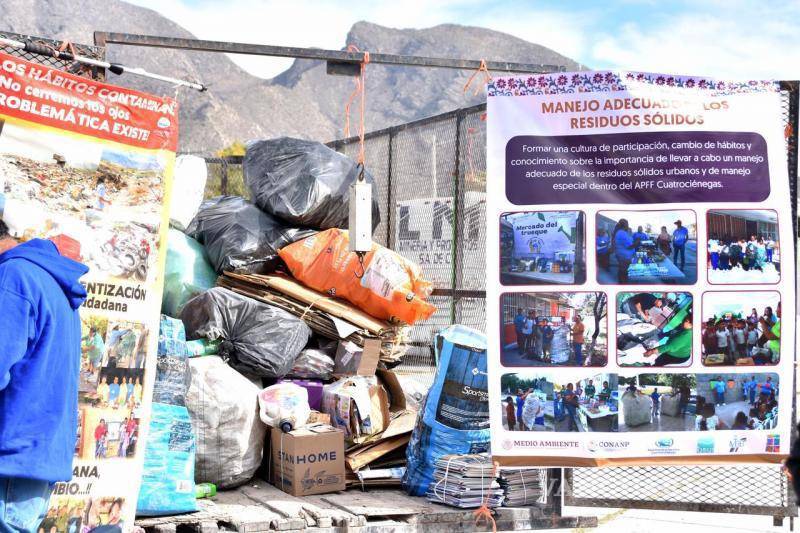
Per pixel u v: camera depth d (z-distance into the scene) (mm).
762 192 5047
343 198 7598
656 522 5867
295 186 7461
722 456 5039
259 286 7215
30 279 3154
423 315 7148
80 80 4266
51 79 4168
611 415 5020
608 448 5020
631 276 5023
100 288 4316
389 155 8555
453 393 5621
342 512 5176
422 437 5691
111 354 4344
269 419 5816
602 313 5020
